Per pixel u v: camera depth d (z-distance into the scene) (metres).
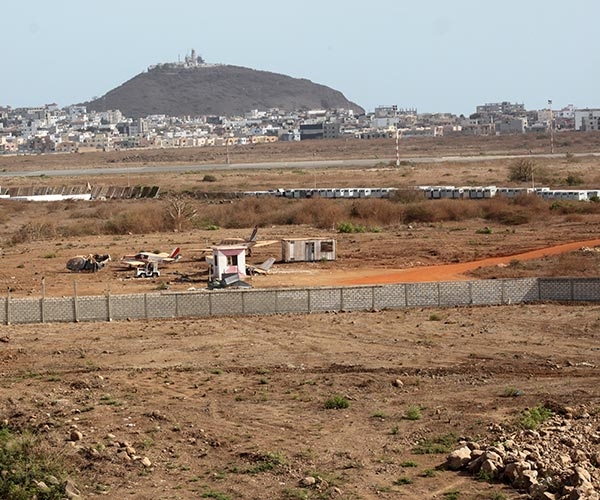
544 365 44.09
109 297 57.53
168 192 155.62
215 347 49.66
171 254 81.69
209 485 28.78
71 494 27.41
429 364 44.84
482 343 49.31
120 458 30.98
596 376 41.50
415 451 31.53
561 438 31.03
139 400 38.91
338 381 41.50
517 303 60.03
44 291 66.56
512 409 35.97
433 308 59.50
